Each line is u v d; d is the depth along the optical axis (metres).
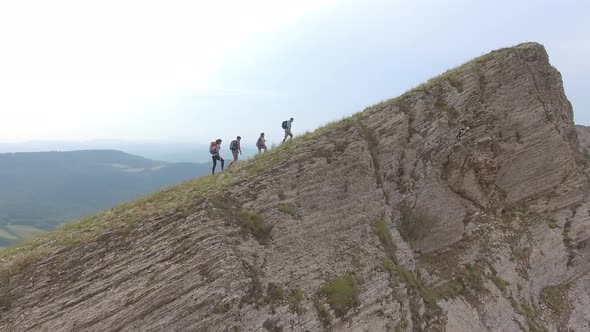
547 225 29.64
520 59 31.52
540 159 30.52
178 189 22.25
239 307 16.28
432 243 26.16
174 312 15.66
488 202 29.00
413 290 22.53
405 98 28.50
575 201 30.98
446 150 28.09
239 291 16.52
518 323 24.92
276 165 22.45
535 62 32.62
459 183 28.30
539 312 26.47
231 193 20.39
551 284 28.36
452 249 26.61
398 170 26.11
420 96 28.61
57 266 16.97
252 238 18.94
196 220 18.64
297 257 19.70
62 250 17.62
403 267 23.11
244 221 19.28
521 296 26.42
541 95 31.91
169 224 18.59
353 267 20.89
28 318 15.47
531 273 27.75
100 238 18.11
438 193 27.14
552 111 31.98
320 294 19.08
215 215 18.92
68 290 16.27
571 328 26.62
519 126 30.20
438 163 27.75
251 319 16.44
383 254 22.38
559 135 31.39
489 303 24.81
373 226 23.38
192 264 16.81
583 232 30.30
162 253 17.36
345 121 26.53
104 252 17.58
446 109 28.81
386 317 20.22
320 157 23.38
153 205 20.39
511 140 29.80
